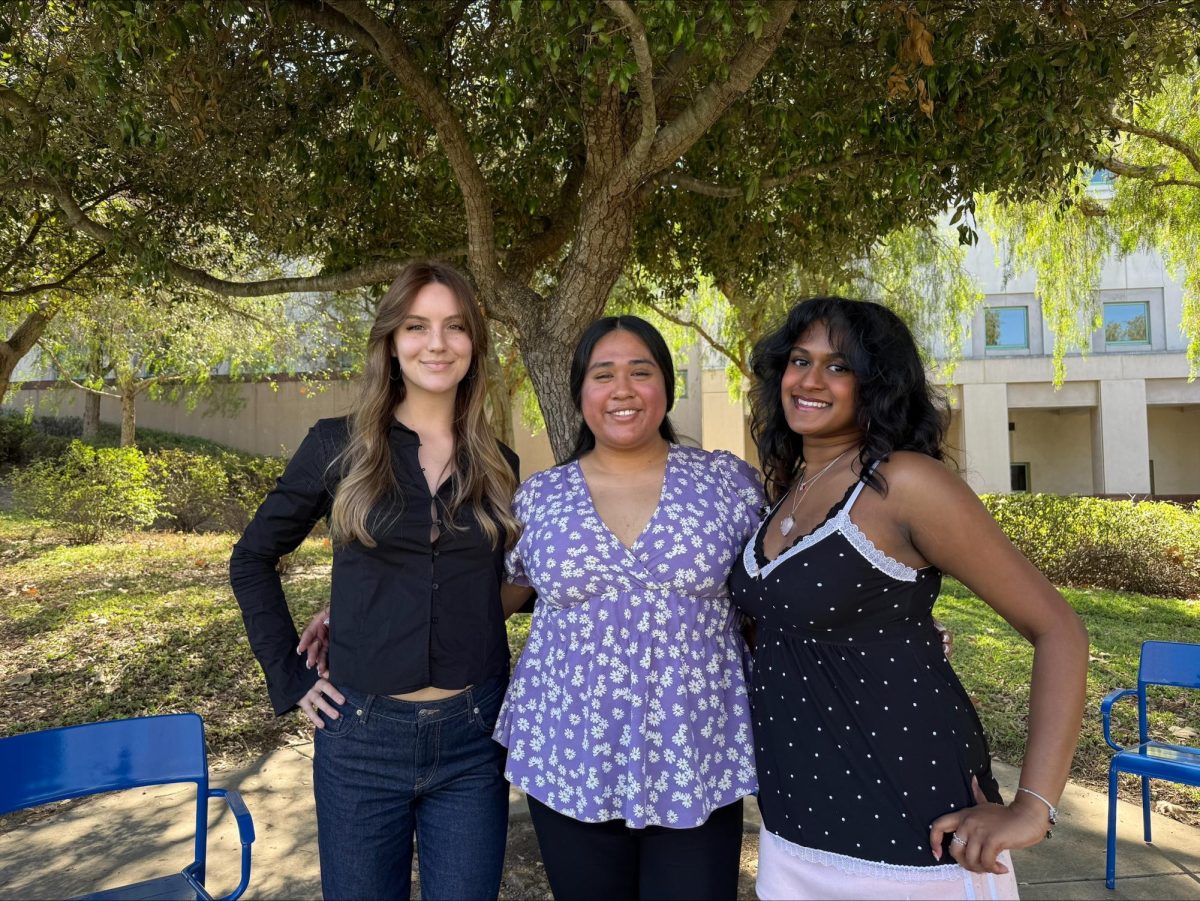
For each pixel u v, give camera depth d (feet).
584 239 12.76
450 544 6.45
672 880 6.05
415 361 6.61
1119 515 31.24
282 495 6.72
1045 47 10.99
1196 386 54.95
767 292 24.04
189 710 16.19
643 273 24.61
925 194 13.97
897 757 5.24
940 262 33.19
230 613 23.16
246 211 18.06
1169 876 10.06
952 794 5.17
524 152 16.90
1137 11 11.41
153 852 10.83
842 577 5.36
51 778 7.43
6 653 19.63
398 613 6.31
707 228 17.71
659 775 5.96
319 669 6.75
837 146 12.97
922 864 5.13
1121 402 55.21
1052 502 32.65
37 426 67.26
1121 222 27.89
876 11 12.41
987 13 11.20
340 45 14.79
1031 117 11.34
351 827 6.30
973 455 56.03
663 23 9.05
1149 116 23.75
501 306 13.66
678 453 6.95
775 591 5.65
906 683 5.32
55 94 15.10
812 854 5.46
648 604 6.13
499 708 6.77
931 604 5.60
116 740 7.76
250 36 13.39
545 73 12.46
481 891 6.43
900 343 5.82
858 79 13.92
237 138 15.29
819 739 5.47
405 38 13.46
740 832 6.39
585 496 6.63
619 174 11.67
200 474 43.73
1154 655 10.70
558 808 6.08
